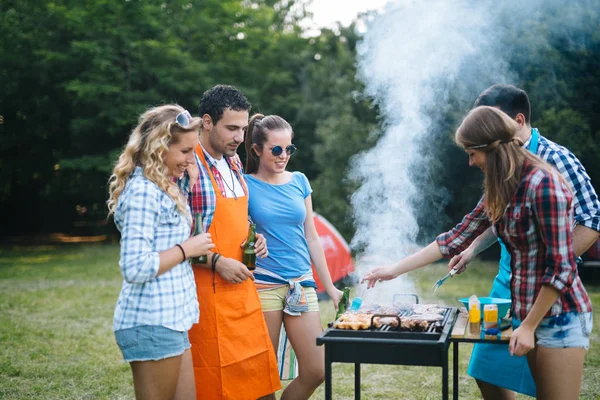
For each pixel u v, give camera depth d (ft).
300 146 58.23
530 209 7.69
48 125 61.36
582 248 8.62
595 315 22.58
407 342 7.79
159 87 57.93
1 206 73.00
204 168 9.55
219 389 9.32
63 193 67.77
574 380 7.83
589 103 32.14
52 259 46.42
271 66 62.69
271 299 10.57
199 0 61.77
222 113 9.54
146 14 56.34
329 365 8.08
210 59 62.03
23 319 23.17
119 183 8.13
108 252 50.96
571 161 8.93
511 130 7.84
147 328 7.88
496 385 9.93
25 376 15.89
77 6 57.26
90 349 18.65
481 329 8.42
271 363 9.86
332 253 27.94
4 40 58.90
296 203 10.66
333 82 56.24
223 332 9.37
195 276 9.41
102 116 56.08
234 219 9.64
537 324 7.66
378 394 14.46
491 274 35.29
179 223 8.21
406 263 10.12
